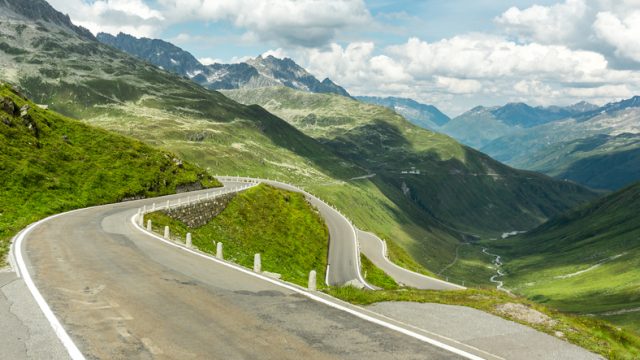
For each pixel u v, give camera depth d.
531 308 16.70
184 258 24.20
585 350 12.59
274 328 13.25
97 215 42.69
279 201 79.69
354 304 16.39
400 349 11.81
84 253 24.23
